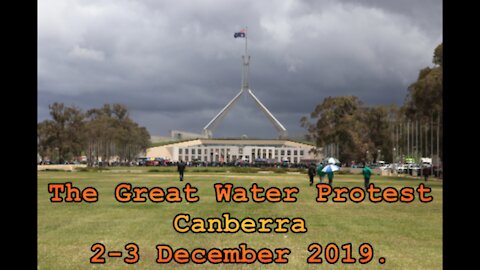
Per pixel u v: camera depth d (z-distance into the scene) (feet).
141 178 244.01
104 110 629.51
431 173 311.68
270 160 649.20
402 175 372.99
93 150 585.22
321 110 502.79
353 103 497.87
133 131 626.23
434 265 55.36
